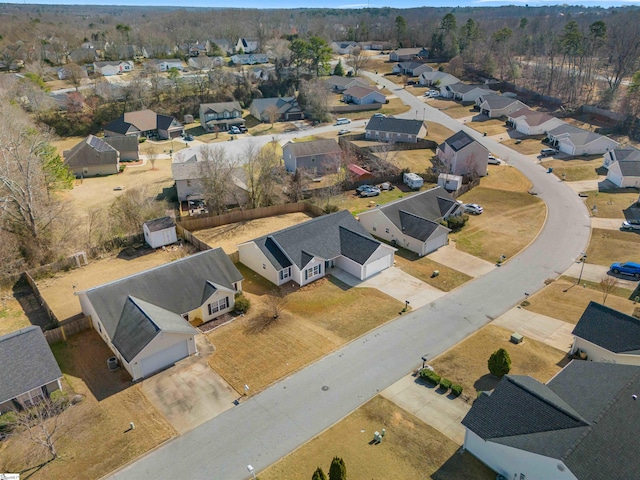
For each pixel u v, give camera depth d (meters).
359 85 118.50
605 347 30.02
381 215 49.88
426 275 43.38
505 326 35.75
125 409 28.39
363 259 42.31
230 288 38.28
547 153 77.56
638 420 22.22
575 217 55.25
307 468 24.19
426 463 24.14
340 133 92.69
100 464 24.73
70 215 52.62
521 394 24.16
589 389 24.45
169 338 31.45
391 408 28.03
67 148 91.75
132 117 97.12
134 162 82.25
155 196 64.44
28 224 46.41
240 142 90.56
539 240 49.81
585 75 116.44
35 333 30.27
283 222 55.97
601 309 31.86
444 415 27.39
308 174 66.38
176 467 24.55
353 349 33.50
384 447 25.25
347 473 23.66
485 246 48.78
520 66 132.50
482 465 23.88
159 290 35.78
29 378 28.09
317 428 26.78
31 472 24.27
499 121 98.12
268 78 125.31
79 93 108.56
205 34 184.75
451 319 36.78
